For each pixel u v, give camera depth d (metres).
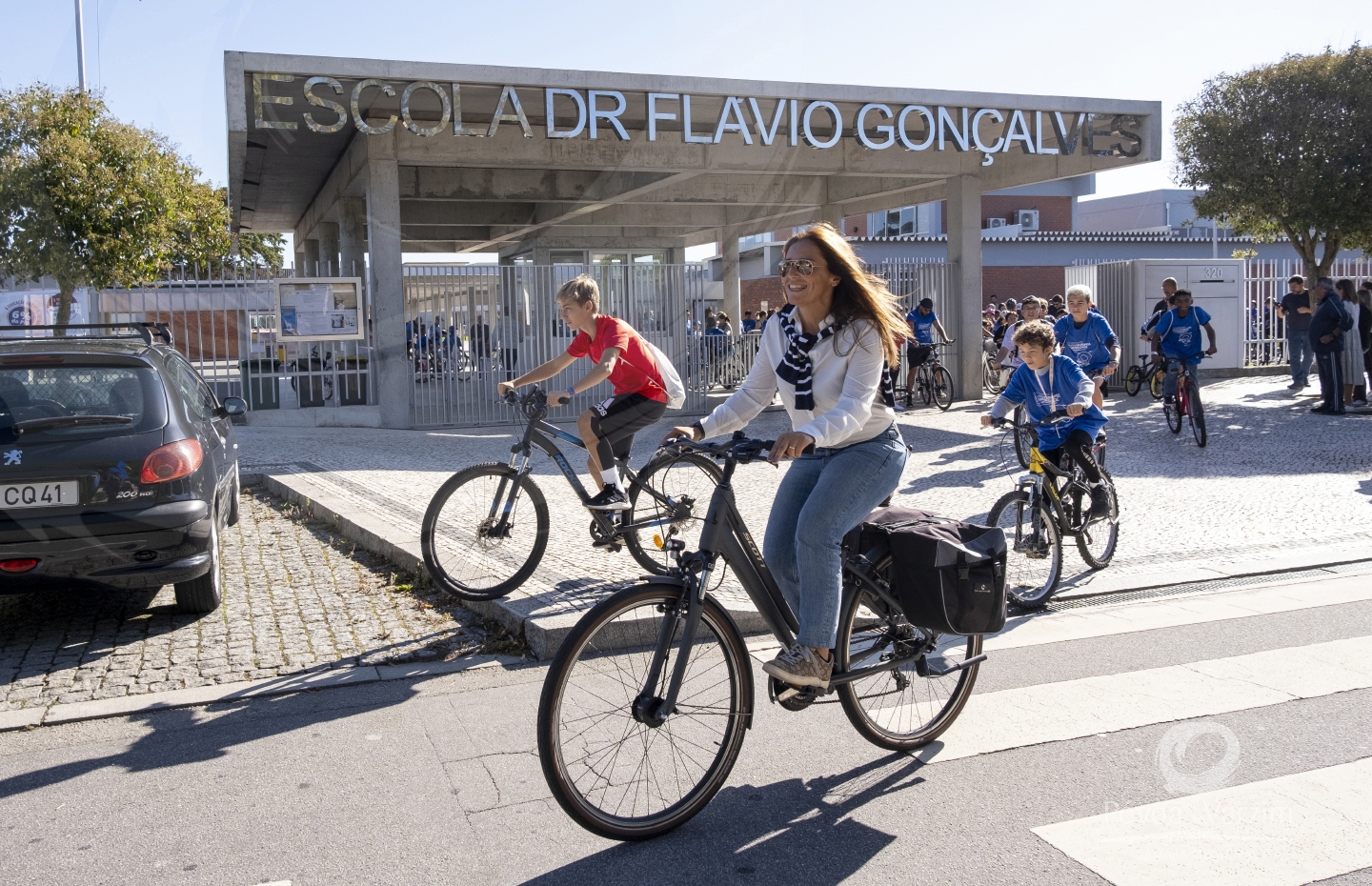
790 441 2.93
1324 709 3.84
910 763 3.44
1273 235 19.70
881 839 2.93
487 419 10.32
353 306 8.32
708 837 2.96
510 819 3.06
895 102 12.65
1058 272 34.06
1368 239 17.55
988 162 14.67
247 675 4.34
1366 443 10.63
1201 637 4.76
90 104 8.76
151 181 9.10
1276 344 20.30
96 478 4.63
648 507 5.64
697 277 13.18
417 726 3.79
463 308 9.58
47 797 3.22
